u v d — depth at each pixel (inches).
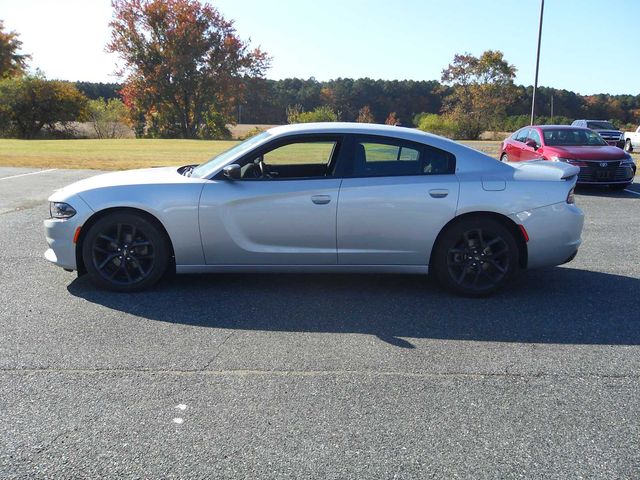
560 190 197.9
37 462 102.9
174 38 2025.1
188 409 122.0
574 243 201.9
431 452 107.6
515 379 138.6
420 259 198.8
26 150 945.5
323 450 107.7
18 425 115.0
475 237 199.0
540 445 110.5
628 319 181.8
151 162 715.4
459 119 1913.1
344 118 3053.6
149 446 108.3
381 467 102.7
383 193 192.5
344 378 137.6
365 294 204.1
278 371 140.9
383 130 200.8
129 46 2041.1
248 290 206.2
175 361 145.8
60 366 142.1
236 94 2183.8
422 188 193.5
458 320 179.2
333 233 194.4
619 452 108.7
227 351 152.6
